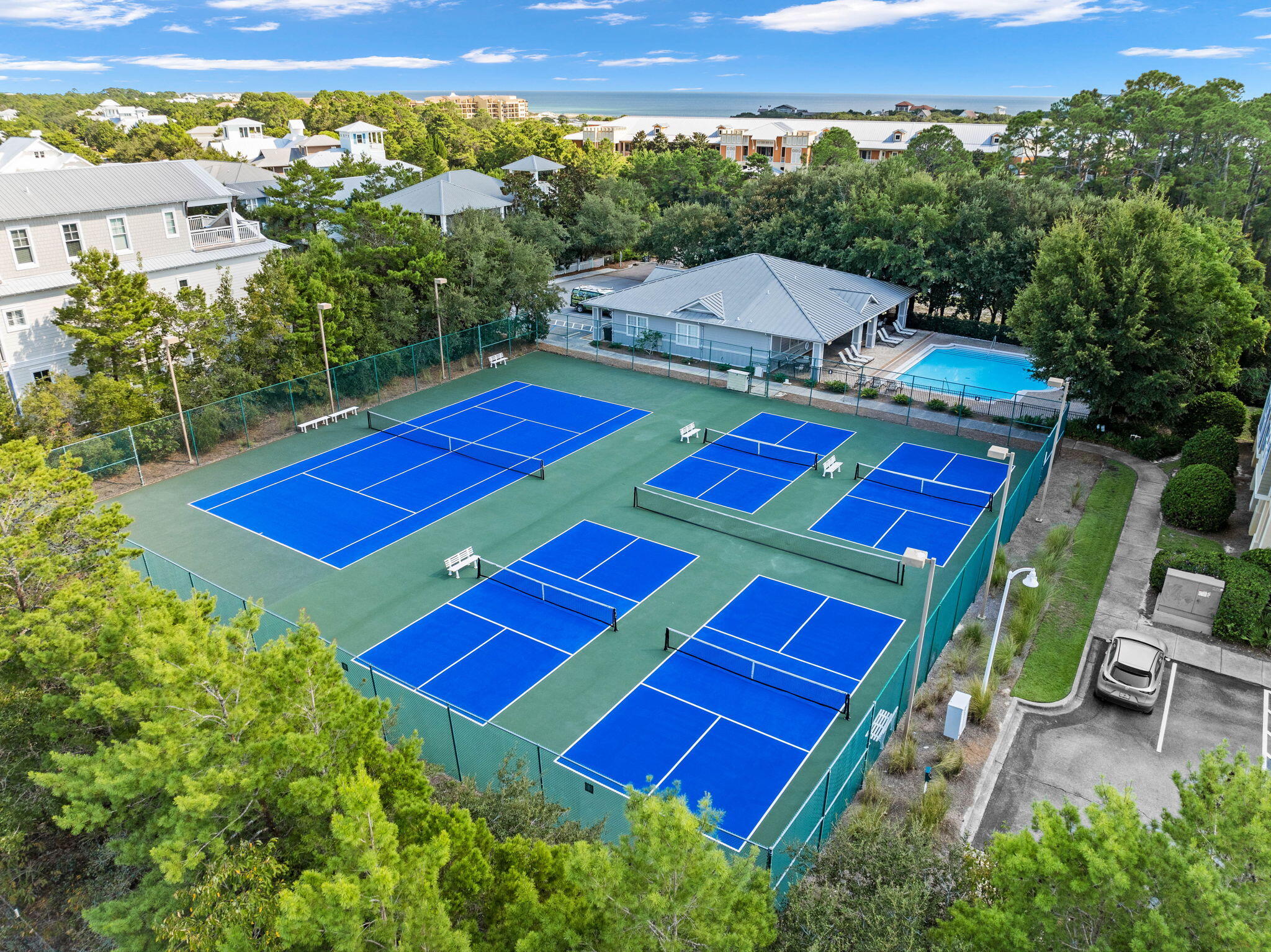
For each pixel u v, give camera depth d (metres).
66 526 19.52
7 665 16.78
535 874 12.33
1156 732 21.56
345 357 45.31
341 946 9.76
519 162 98.06
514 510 34.75
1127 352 37.47
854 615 27.38
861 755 19.66
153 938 12.73
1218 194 67.12
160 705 13.46
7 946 14.71
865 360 53.69
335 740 13.45
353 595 28.62
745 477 37.81
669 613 27.52
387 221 49.94
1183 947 9.02
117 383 36.75
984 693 22.14
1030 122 98.94
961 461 39.38
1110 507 34.12
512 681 24.20
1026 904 10.57
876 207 57.66
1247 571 25.70
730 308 52.75
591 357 55.09
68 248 40.91
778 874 16.48
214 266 46.75
